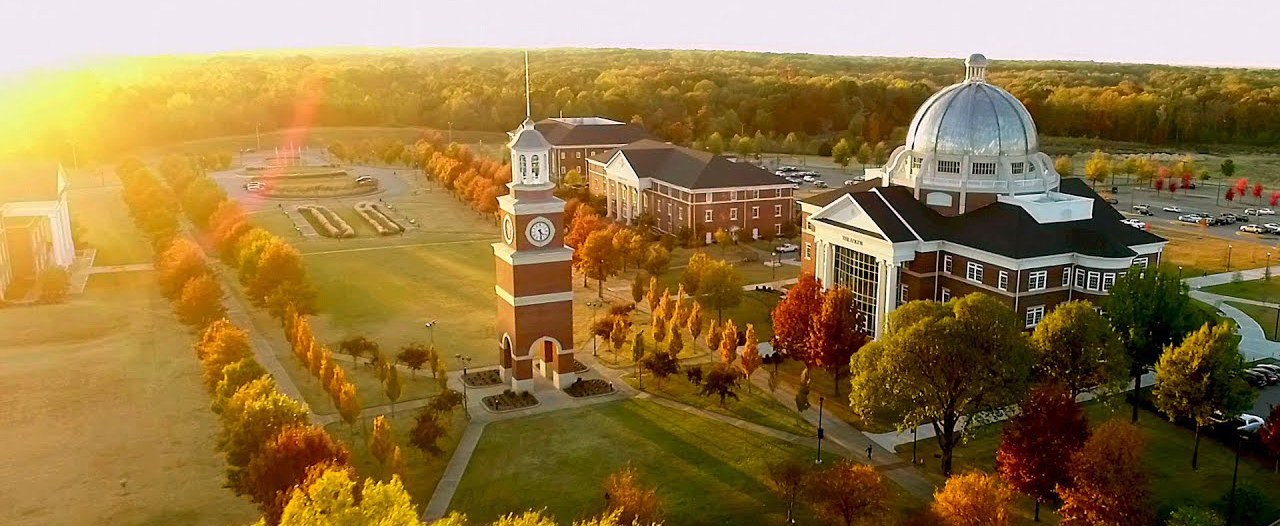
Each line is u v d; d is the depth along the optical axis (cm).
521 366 7562
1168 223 15475
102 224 15238
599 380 7900
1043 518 5550
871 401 5978
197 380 7781
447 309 10275
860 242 8769
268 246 9712
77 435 6662
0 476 6019
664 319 8800
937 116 8869
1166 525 5297
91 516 5512
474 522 5503
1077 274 8062
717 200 13800
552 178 19512
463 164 19462
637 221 15138
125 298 10544
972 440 6662
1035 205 8238
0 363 8219
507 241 7656
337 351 8762
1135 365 6988
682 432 6838
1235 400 6053
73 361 8269
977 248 8088
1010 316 5972
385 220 15675
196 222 14188
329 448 5106
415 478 6084
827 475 5197
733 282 9556
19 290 10794
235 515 5538
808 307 7775
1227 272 11812
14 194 11625
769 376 8019
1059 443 5412
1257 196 17650
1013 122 8719
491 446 6588
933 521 4869
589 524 3966
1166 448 6525
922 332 5825
